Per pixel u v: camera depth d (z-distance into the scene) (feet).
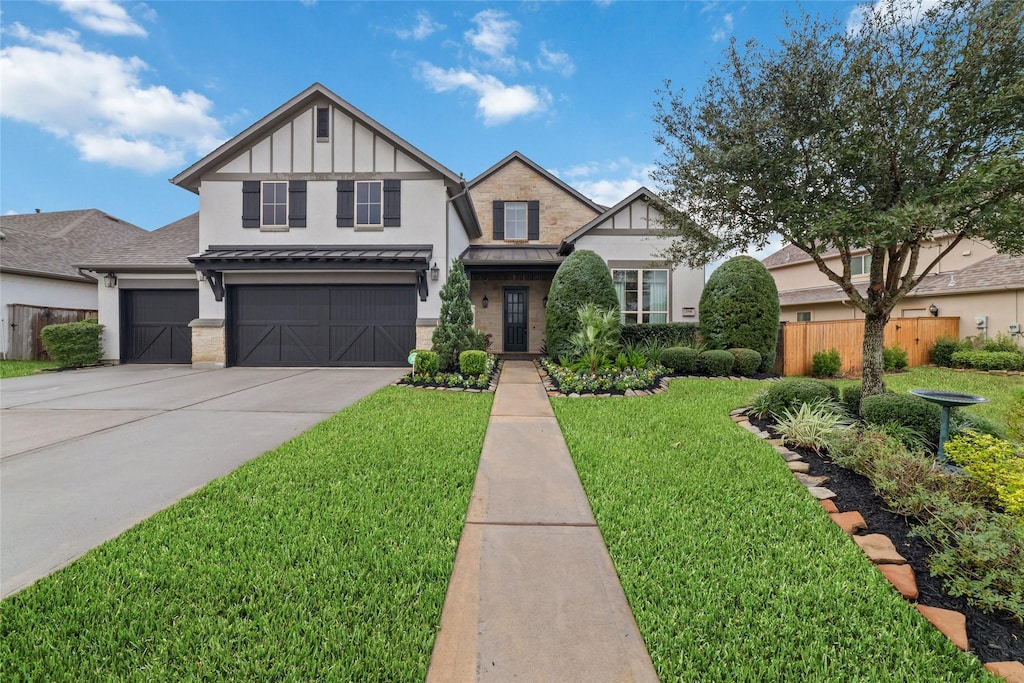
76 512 11.96
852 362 39.73
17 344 49.70
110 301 43.80
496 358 44.52
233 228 42.14
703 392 28.25
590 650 7.36
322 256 38.01
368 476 14.21
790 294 73.31
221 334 41.06
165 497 12.92
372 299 42.01
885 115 16.29
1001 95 14.65
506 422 21.36
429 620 7.89
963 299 48.55
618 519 11.51
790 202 17.35
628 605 8.45
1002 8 14.98
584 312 35.14
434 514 11.75
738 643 7.43
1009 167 13.43
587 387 28.27
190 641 7.31
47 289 54.70
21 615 7.84
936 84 15.87
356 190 42.16
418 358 32.45
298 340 42.14
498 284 53.31
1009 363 38.60
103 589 8.57
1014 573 8.51
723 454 16.20
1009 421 15.71
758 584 8.89
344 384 32.09
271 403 25.54
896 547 10.31
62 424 20.88
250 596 8.40
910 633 7.63
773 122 17.46
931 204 15.05
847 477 14.01
